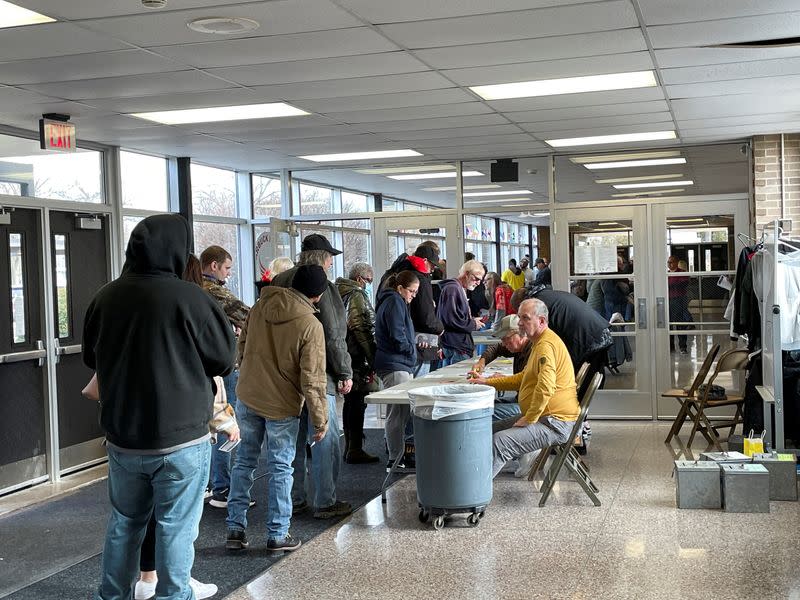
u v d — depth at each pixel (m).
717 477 5.65
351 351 7.09
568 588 4.27
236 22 4.45
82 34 4.61
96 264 8.16
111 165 8.43
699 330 9.43
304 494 5.81
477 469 5.32
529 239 11.88
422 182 11.24
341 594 4.27
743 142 9.09
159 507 3.34
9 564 4.99
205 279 5.79
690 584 4.27
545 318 5.77
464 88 6.25
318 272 4.94
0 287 7.02
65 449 7.66
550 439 5.69
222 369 3.42
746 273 7.38
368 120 7.45
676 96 6.69
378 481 6.70
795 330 6.56
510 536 5.16
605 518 5.50
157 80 5.73
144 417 3.25
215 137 8.12
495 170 9.89
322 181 11.17
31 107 6.49
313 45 4.96
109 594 3.40
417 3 4.22
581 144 9.09
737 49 5.28
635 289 9.60
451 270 10.28
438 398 5.22
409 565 4.68
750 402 7.31
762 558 4.63
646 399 9.53
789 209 8.73
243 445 5.01
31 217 7.39
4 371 7.04
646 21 4.65
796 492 5.83
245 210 10.78
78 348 7.76
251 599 4.22
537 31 4.80
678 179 9.83
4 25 4.43
